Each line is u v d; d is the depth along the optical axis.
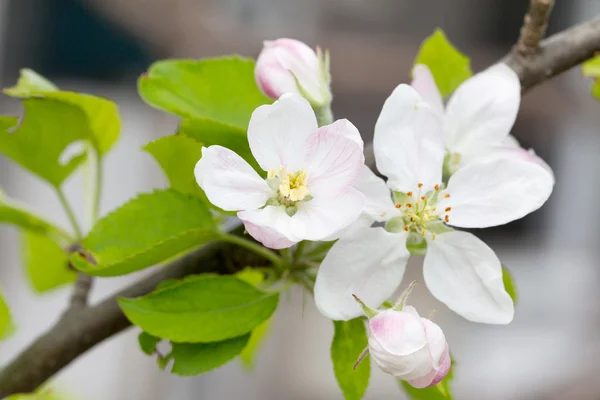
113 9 1.01
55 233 0.50
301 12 1.08
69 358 0.46
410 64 1.09
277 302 0.43
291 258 0.44
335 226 0.40
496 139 0.44
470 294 0.42
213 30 1.04
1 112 1.06
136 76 1.09
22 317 1.06
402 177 0.42
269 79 0.42
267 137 0.40
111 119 0.48
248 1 1.06
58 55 1.06
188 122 0.43
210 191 0.40
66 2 1.02
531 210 0.41
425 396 0.45
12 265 1.07
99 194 0.49
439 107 0.44
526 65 0.46
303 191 0.40
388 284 0.41
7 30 1.04
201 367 0.43
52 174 0.49
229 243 0.45
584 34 0.46
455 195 0.42
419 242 0.42
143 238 0.43
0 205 0.49
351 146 0.40
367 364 0.43
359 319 0.43
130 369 1.10
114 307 0.46
